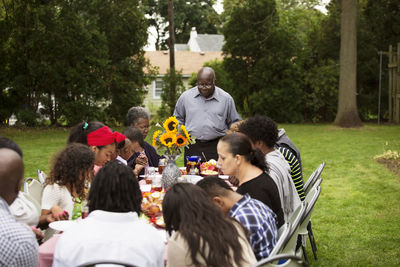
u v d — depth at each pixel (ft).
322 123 61.93
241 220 6.85
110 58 53.47
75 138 10.39
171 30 54.49
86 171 8.59
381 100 62.95
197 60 83.92
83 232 5.92
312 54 62.85
